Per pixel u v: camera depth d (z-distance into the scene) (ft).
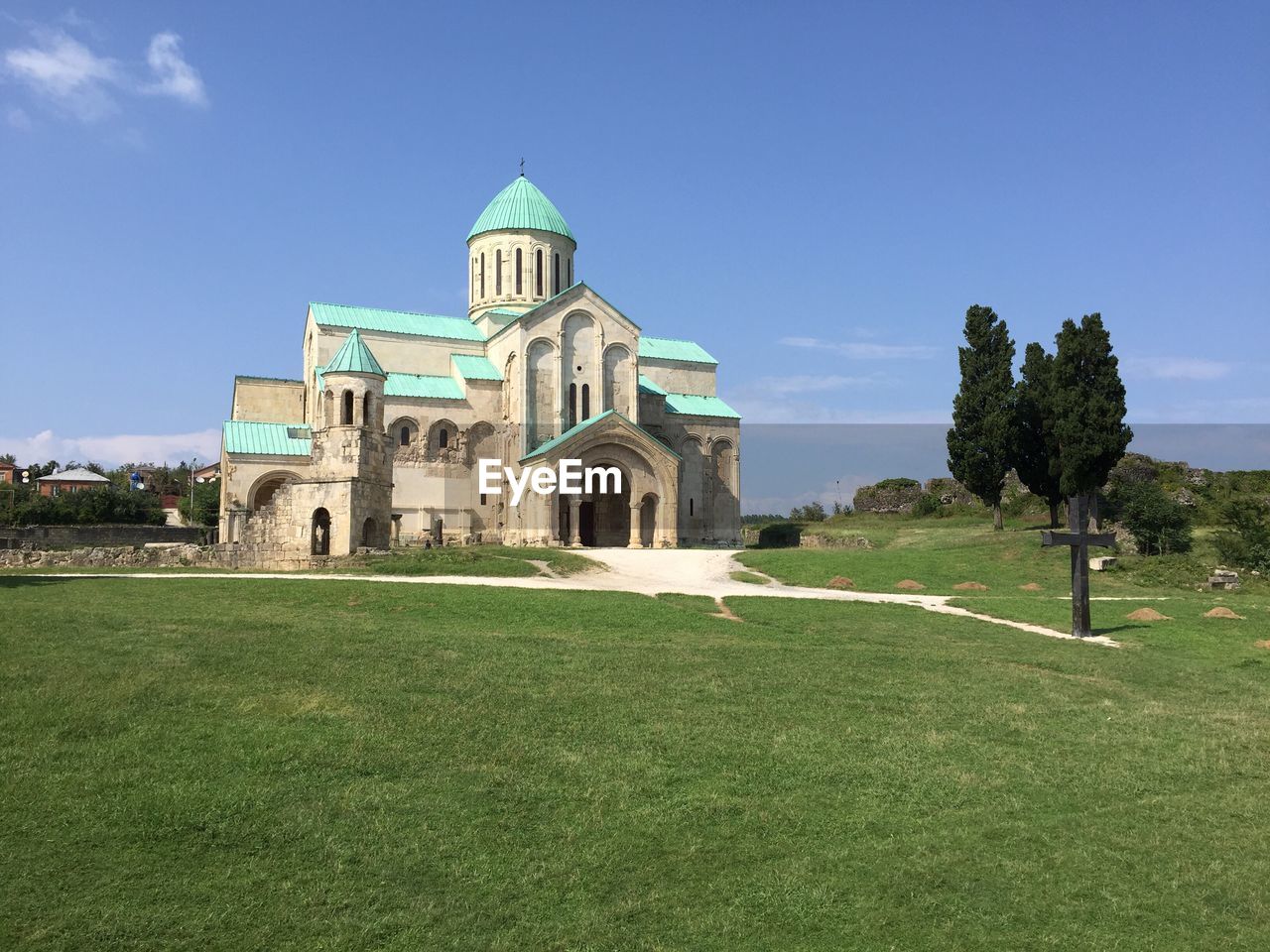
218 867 33.86
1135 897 33.73
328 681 56.85
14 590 93.76
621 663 66.33
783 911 32.30
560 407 203.62
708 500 228.63
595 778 42.96
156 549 134.10
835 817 39.81
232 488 195.31
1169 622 95.20
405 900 32.22
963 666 69.77
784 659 70.03
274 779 41.01
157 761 42.45
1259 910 32.86
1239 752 49.98
